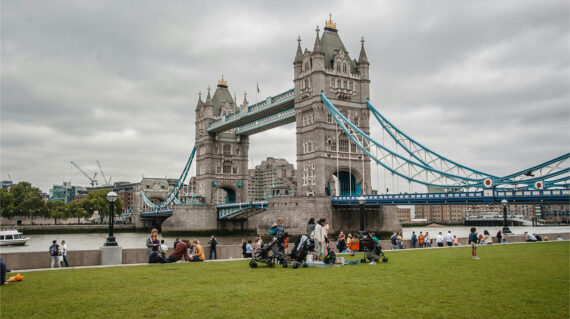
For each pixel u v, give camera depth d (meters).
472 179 81.00
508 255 33.59
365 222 99.81
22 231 154.50
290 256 27.78
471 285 20.53
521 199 68.00
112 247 32.50
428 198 79.56
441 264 28.08
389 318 15.09
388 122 102.25
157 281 21.78
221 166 150.88
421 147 93.69
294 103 110.81
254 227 141.88
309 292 18.98
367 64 110.88
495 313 15.73
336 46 110.19
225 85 157.75
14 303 17.30
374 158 94.81
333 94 105.75
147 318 15.23
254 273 24.19
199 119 155.38
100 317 15.35
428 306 16.62
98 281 21.81
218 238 126.62
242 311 15.98
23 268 30.58
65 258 31.73
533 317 15.24
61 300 17.75
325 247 28.05
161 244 32.97
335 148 105.06
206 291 19.25
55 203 188.75
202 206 134.50
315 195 97.19
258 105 123.31
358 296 18.22
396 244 45.47
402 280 21.81
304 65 108.00
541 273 24.05
